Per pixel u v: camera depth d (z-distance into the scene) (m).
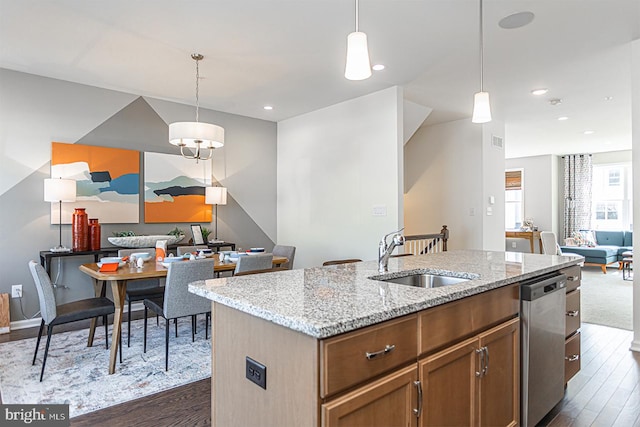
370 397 1.16
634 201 3.29
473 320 1.59
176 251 4.40
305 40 3.20
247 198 5.62
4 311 3.71
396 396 1.25
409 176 6.50
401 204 4.29
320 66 3.75
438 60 3.59
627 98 4.77
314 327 1.03
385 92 4.39
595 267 8.39
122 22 2.91
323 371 1.06
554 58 3.57
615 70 3.86
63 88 4.14
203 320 4.08
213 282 1.70
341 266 2.27
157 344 3.31
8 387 2.49
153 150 4.77
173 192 4.89
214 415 1.52
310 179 5.38
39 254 3.97
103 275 2.68
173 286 2.78
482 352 1.62
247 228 5.62
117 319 2.77
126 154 4.53
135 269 2.95
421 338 1.35
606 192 8.86
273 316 1.17
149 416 2.16
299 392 1.11
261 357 1.27
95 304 2.92
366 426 1.15
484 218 5.57
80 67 3.79
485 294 1.67
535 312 1.94
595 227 9.02
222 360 1.48
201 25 2.95
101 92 4.39
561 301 2.22
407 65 3.71
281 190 5.88
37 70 3.87
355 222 4.73
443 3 2.63
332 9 2.71
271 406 1.22
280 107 5.16
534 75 3.99
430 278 2.13
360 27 2.97
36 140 3.98
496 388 1.72
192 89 4.44
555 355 2.16
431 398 1.38
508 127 6.37
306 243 5.43
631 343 3.33
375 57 3.52
